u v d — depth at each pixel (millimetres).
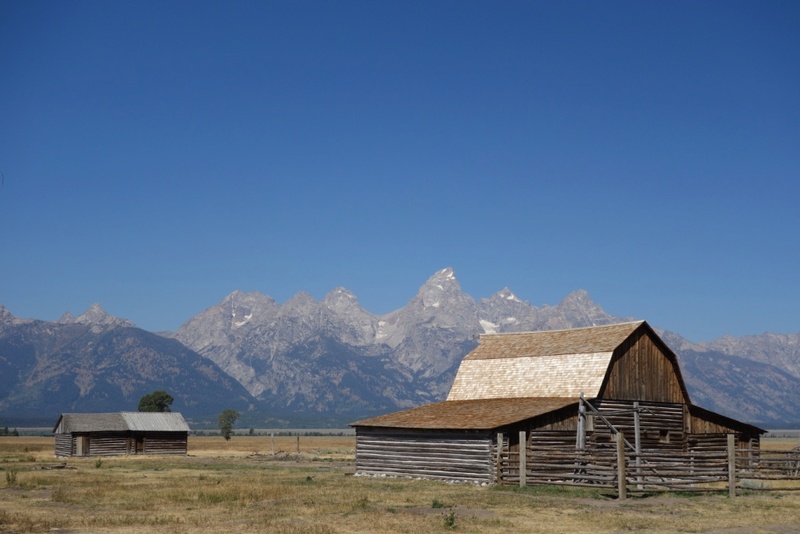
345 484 48031
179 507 35969
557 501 38906
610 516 33594
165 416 103250
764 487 46156
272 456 95812
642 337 58875
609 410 55781
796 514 34906
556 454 47625
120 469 66062
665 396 59094
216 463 77562
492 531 29547
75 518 31734
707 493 43531
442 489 45281
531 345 63000
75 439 96188
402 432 55156
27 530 28656
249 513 33719
